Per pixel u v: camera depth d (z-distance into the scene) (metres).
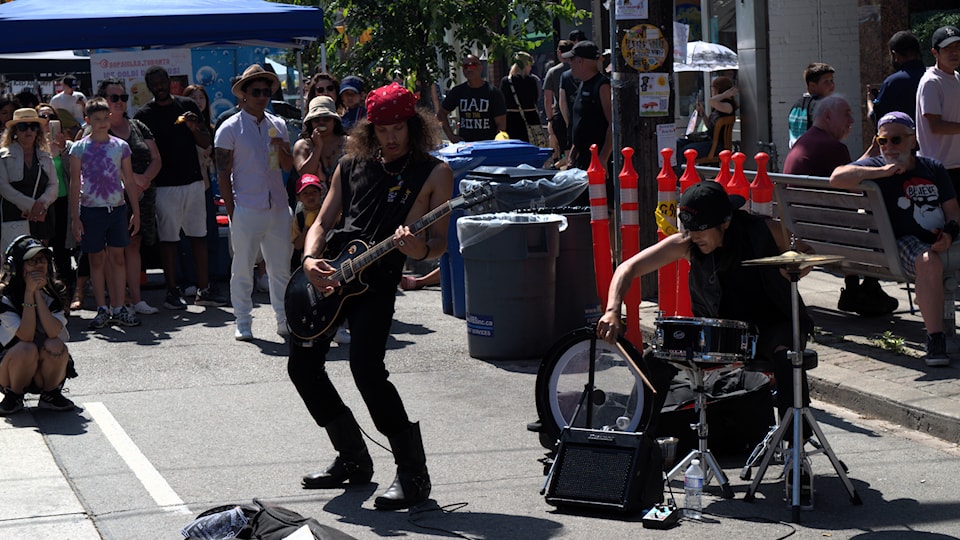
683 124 17.72
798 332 5.65
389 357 9.22
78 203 10.48
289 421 7.53
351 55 16.42
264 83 9.80
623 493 5.68
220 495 6.12
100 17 11.70
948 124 9.10
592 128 11.02
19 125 10.73
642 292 10.20
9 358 7.64
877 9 12.91
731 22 16.44
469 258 9.02
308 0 16.44
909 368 7.74
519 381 8.41
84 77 21.62
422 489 5.93
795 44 14.94
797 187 8.82
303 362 6.10
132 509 5.91
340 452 6.24
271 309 11.33
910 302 9.24
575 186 9.95
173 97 11.38
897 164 7.98
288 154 10.03
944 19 12.34
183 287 12.17
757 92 15.47
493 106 13.86
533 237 8.91
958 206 8.23
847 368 7.80
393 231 5.98
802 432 5.82
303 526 5.10
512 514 5.75
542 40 20.27
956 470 6.23
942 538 5.29
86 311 11.48
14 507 5.94
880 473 6.22
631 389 6.12
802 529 5.45
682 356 5.71
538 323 9.02
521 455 6.71
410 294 12.05
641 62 9.68
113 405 8.02
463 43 16.27
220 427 7.43
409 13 15.85
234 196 9.87
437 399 7.99
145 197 11.15
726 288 5.96
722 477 5.94
